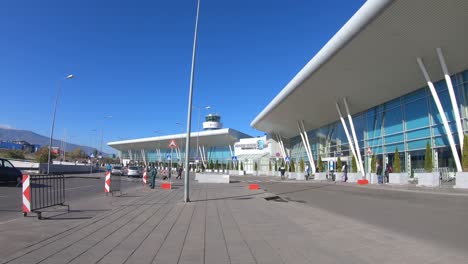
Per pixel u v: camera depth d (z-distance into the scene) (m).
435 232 9.08
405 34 25.20
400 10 23.03
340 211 13.62
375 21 24.59
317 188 28.39
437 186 25.19
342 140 47.53
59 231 8.67
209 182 36.22
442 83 28.89
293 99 46.47
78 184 29.27
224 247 7.19
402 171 33.69
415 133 31.98
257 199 17.12
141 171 49.22
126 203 15.23
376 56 29.00
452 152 25.80
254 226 9.66
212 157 101.88
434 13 22.55
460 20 22.36
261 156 83.75
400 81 31.58
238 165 88.88
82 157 136.50
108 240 7.71
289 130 67.12
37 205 12.59
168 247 7.14
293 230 9.11
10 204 14.23
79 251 6.69
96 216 11.27
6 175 23.39
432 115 29.92
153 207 13.77
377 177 32.78
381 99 36.38
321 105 44.72
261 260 6.24
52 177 12.35
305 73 36.91
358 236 8.37
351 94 37.94
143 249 6.94
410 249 7.11
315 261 6.19
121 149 141.25
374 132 39.12
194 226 9.59
